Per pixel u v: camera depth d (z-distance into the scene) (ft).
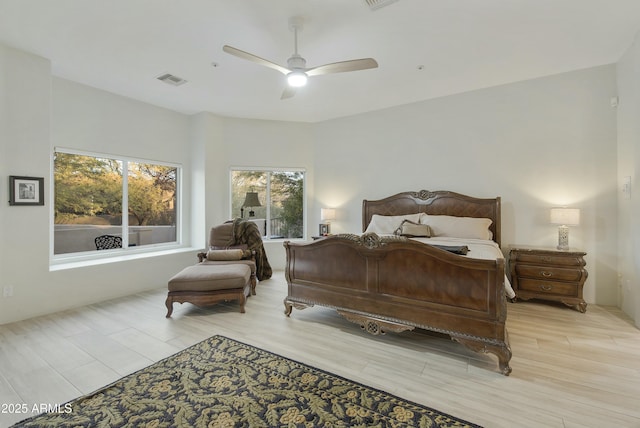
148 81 12.05
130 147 13.85
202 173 16.05
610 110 11.05
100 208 13.06
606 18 8.10
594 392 6.02
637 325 9.16
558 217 11.20
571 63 10.89
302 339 8.46
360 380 6.50
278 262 17.72
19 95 9.65
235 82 12.19
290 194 18.25
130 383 6.36
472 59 10.43
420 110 14.74
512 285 11.66
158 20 8.09
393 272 8.02
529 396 5.92
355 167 16.71
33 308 10.06
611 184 11.07
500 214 12.80
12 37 8.93
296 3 7.37
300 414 5.46
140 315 10.28
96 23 8.22
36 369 6.87
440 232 12.69
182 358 7.38
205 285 10.21
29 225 9.98
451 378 6.56
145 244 14.79
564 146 11.81
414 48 9.61
